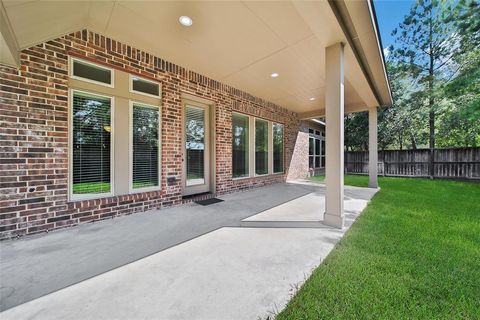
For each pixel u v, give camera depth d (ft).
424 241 8.64
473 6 27.50
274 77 16.40
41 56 9.11
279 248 8.05
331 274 6.23
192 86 15.46
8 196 8.39
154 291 5.44
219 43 11.59
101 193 11.28
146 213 12.56
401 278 6.06
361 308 4.88
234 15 9.27
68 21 8.84
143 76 12.75
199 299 5.16
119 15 9.29
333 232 9.75
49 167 9.36
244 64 14.16
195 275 6.19
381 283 5.81
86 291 5.41
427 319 4.57
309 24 9.02
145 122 13.11
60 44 9.64
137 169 12.76
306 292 5.42
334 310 4.81
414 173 34.81
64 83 9.77
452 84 29.12
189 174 16.42
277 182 26.32
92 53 10.62
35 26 7.59
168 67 13.93
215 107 17.60
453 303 5.06
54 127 9.47
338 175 10.50
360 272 6.35
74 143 10.34
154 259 7.12
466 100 29.45
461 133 36.96
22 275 6.06
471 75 27.02
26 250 7.61
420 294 5.38
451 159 31.48
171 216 12.05
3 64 8.14
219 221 11.28
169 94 14.02
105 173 11.43
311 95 21.22
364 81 15.06
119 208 11.78
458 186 24.13
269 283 5.83
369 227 10.36
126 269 6.47
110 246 8.07
